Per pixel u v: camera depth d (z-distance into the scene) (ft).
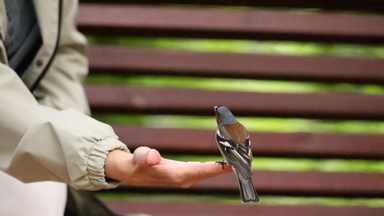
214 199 22.79
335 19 22.20
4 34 15.26
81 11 21.76
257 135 21.97
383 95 22.15
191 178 11.57
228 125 11.57
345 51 26.71
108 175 12.27
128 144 21.63
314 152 22.03
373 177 22.09
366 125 27.22
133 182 12.12
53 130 12.59
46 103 17.26
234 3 22.21
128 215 19.27
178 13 21.88
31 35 16.61
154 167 11.66
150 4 21.98
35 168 12.91
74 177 12.42
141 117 26.40
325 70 22.09
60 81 17.53
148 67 21.80
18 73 16.66
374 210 22.00
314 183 22.02
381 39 22.35
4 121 12.94
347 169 26.68
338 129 27.09
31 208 15.08
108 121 25.52
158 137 21.68
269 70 21.98
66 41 17.62
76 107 17.34
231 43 26.86
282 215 21.90
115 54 21.77
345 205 22.06
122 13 21.81
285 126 26.73
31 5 16.63
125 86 21.79
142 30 21.91
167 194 22.35
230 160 11.35
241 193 11.16
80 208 17.44
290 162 26.73
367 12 22.59
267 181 21.99
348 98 22.12
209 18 21.93
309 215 21.94
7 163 12.98
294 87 27.02
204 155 21.80
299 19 22.11
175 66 21.84
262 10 22.29
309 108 22.03
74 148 12.38
